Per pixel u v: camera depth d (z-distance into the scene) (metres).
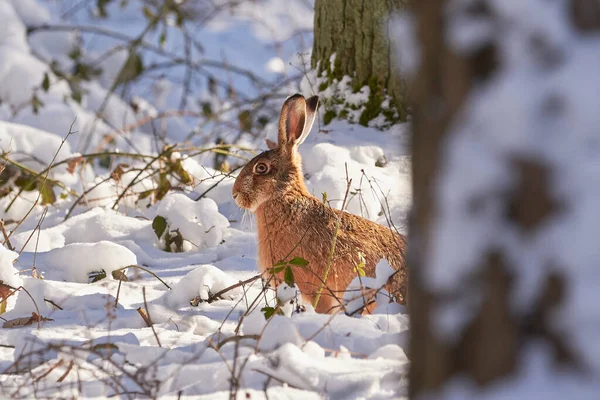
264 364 6.13
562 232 3.57
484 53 3.68
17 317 9.23
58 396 6.07
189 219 12.55
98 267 10.88
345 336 7.09
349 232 9.51
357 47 15.41
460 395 3.82
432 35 3.83
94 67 26.11
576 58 3.51
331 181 12.58
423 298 3.93
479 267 3.71
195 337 8.08
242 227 13.34
